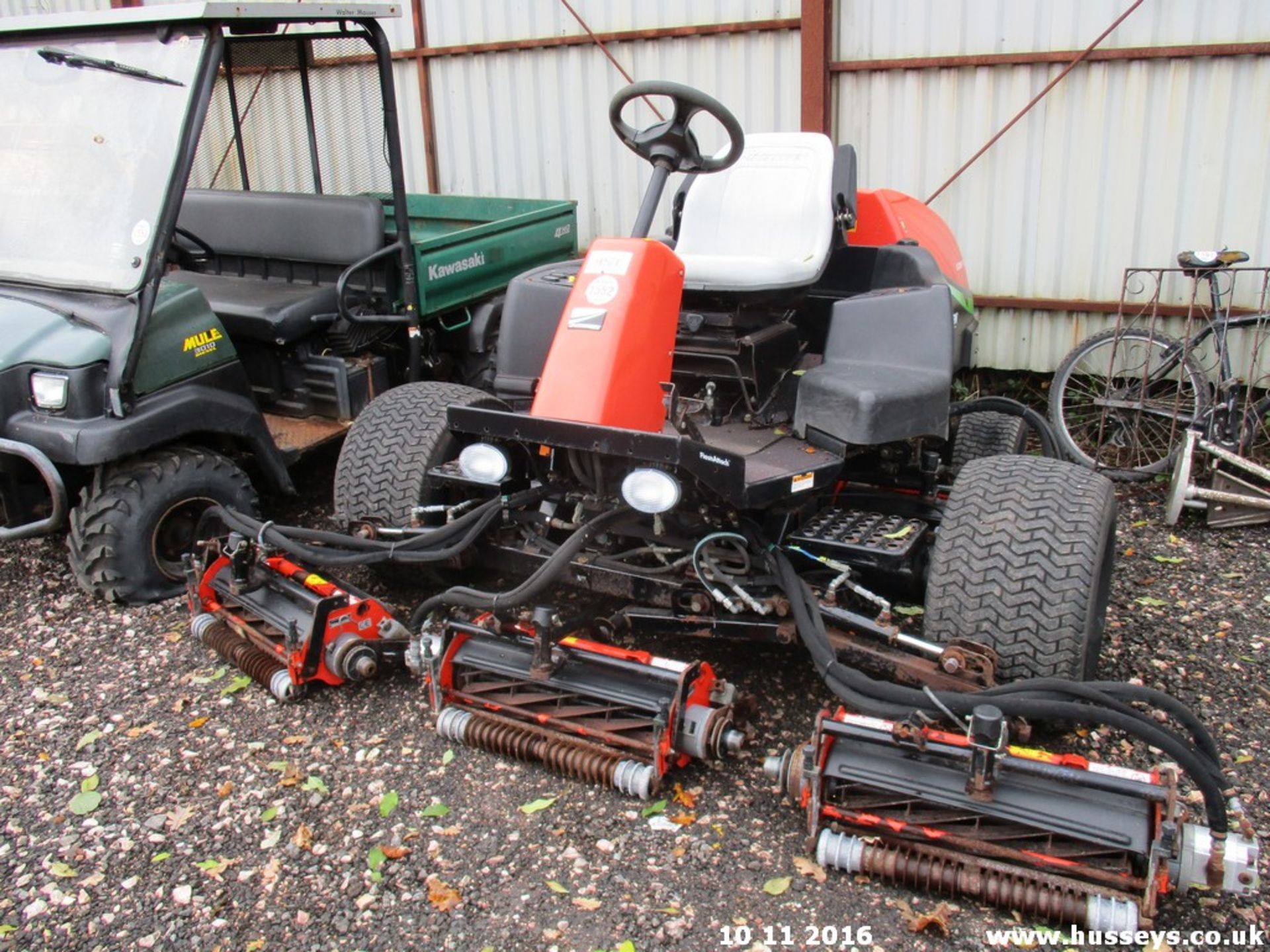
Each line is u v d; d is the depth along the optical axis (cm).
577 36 569
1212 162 466
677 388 306
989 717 200
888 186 530
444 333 458
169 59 334
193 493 339
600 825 234
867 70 512
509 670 255
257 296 412
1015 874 202
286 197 429
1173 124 468
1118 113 475
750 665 296
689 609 259
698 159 287
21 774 257
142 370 326
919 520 301
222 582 303
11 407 321
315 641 270
